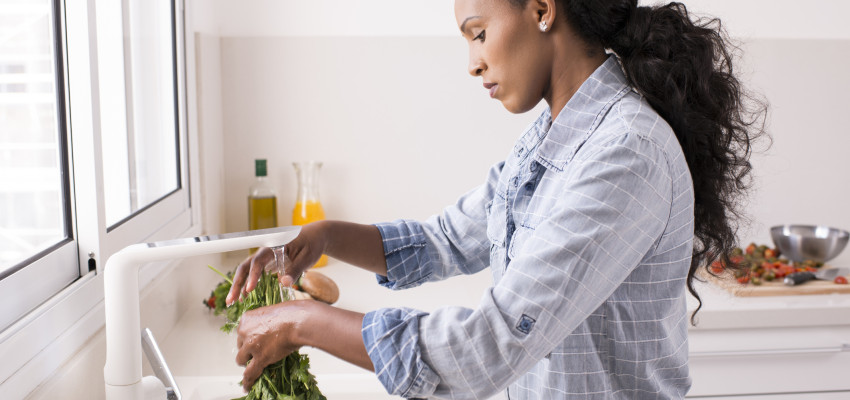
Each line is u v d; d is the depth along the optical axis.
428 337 0.69
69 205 1.00
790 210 2.21
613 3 0.81
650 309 0.81
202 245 0.74
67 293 0.92
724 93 0.86
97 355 0.96
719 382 1.63
